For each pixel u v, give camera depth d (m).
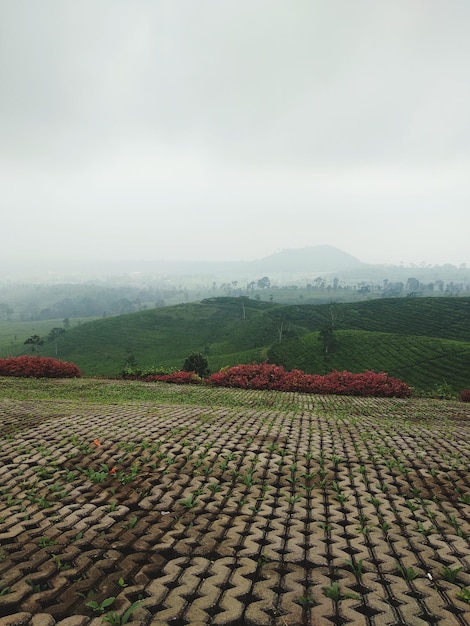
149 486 6.54
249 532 5.23
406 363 57.91
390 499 6.37
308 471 7.38
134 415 11.10
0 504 5.88
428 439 9.67
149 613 3.69
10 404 12.44
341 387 20.16
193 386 20.89
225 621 3.60
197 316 125.94
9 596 3.85
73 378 22.39
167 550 4.80
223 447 8.49
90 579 4.21
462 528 5.50
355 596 3.96
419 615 3.76
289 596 3.98
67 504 5.96
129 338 108.38
